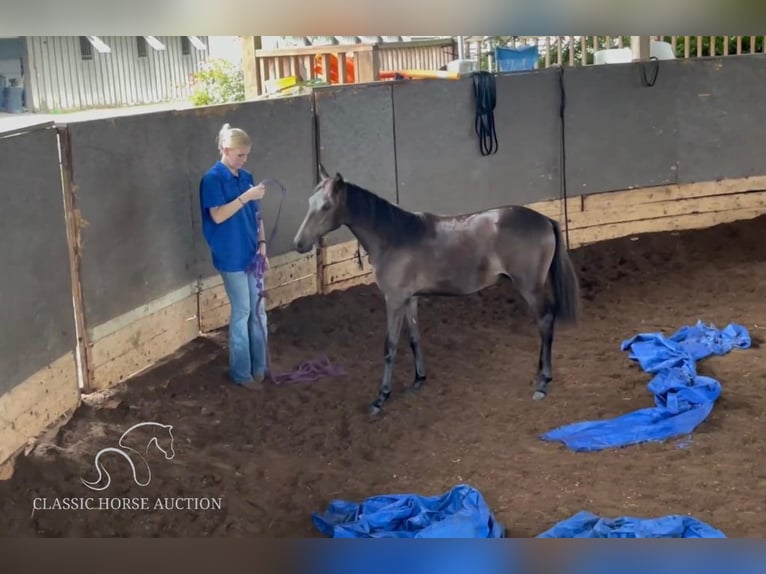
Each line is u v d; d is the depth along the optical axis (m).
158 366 5.59
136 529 3.77
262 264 5.49
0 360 4.08
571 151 8.66
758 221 9.17
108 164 5.15
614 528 3.59
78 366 4.99
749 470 4.32
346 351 6.32
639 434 4.74
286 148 6.84
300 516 4.00
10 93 8.15
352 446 4.80
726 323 6.73
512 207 5.30
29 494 3.92
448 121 7.89
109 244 5.19
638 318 6.97
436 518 3.73
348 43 9.50
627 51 9.35
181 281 5.98
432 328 6.80
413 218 5.24
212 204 5.17
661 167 9.08
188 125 5.96
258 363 5.62
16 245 4.26
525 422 5.07
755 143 9.28
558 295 5.36
